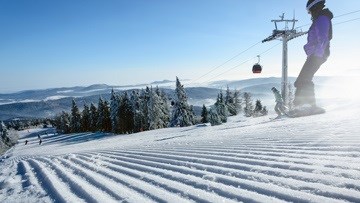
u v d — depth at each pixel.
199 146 5.84
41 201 2.64
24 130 195.12
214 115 34.25
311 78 9.05
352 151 3.30
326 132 5.46
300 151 3.74
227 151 4.52
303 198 1.92
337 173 2.42
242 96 84.19
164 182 2.82
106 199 2.41
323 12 7.90
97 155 6.10
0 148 84.69
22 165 5.91
